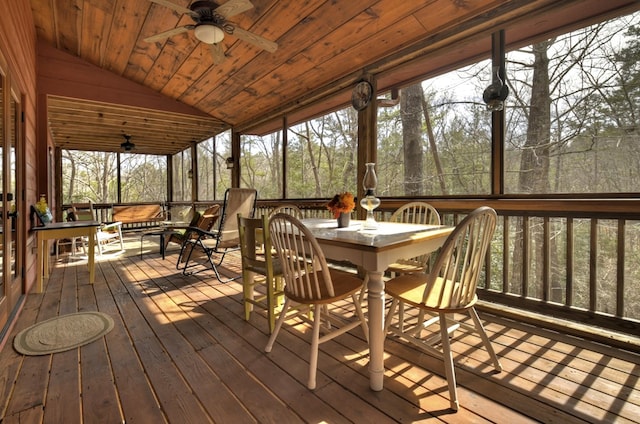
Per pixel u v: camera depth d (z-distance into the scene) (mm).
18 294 2953
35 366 1901
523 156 3494
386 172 4871
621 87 2803
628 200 1883
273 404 1553
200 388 1687
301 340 2230
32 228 3566
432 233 1910
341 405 1541
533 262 4098
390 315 1893
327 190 6086
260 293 3270
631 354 1959
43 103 4676
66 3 3732
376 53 3326
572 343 2109
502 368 1826
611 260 3352
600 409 1485
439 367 1856
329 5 2914
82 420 1456
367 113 3572
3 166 2498
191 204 8211
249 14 3229
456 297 1601
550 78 3328
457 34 2711
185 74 4852
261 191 7219
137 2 3441
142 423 1438
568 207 2146
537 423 1402
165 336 2299
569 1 2180
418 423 1413
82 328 2426
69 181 12125
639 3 2117
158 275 4055
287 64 3971
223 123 6520
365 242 1622
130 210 7801
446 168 4125
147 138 8000
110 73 5227
